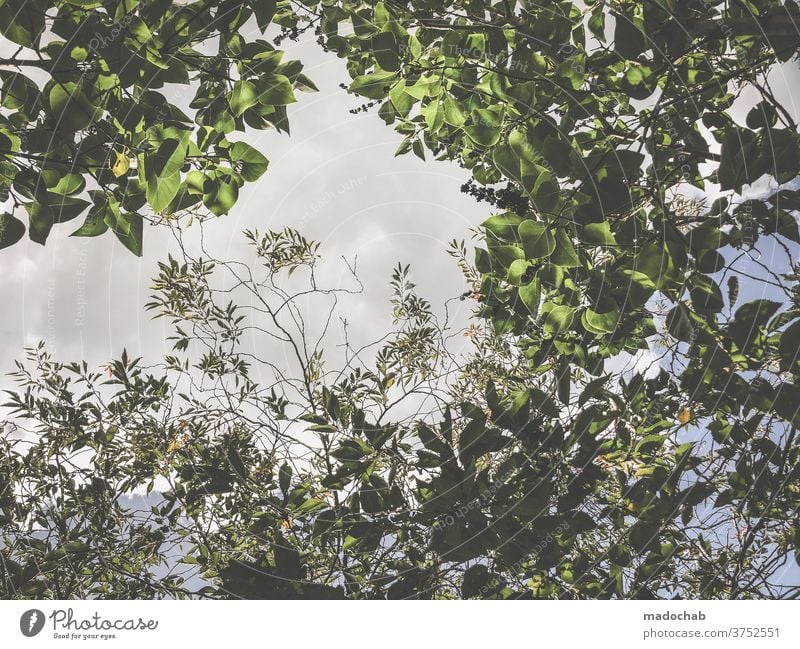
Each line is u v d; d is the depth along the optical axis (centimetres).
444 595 218
